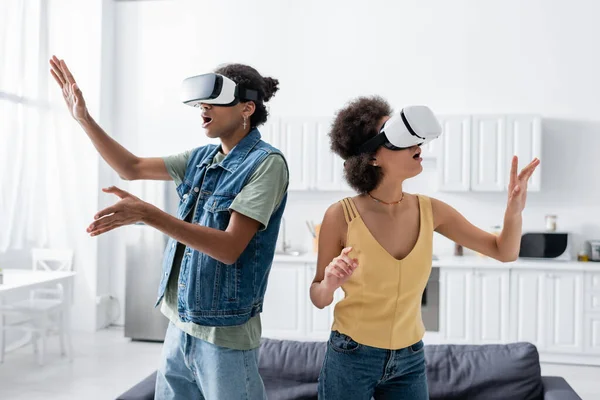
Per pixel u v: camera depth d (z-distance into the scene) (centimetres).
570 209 515
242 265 147
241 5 557
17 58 509
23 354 477
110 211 120
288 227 548
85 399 374
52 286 535
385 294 153
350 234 155
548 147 518
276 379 228
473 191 519
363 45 541
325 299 151
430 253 159
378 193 160
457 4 529
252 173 146
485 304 469
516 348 227
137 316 526
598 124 512
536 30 519
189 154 174
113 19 573
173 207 509
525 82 521
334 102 545
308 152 512
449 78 531
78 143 550
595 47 512
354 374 153
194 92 147
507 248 163
